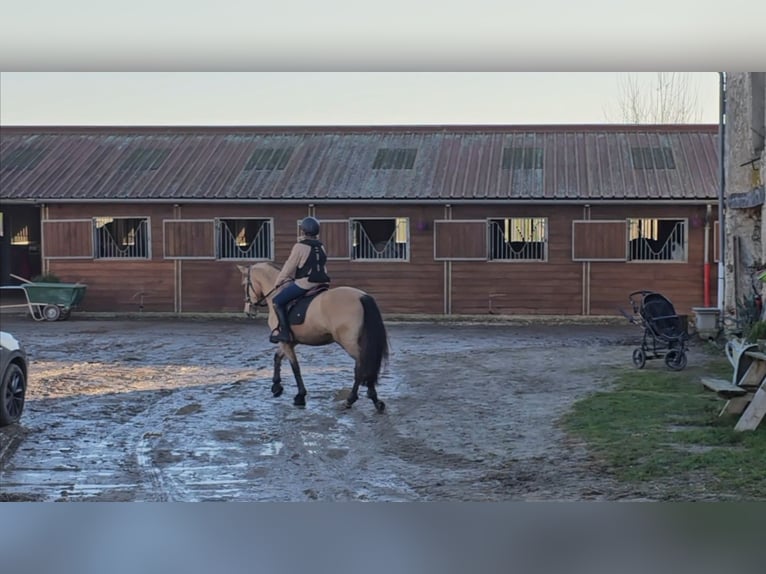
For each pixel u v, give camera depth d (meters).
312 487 5.92
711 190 17.56
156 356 12.89
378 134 21.59
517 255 18.50
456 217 18.41
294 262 8.74
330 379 10.66
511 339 15.18
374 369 8.34
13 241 22.36
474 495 5.60
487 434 7.38
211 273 19.08
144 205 19.16
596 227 18.02
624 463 6.19
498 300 18.39
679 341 10.95
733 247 13.65
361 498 5.63
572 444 6.87
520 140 20.80
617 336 15.61
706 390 9.04
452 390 9.70
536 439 7.14
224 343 14.58
